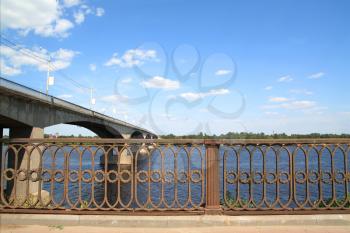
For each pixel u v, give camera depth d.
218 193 4.97
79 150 5.15
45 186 21.98
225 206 5.09
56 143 5.19
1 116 18.55
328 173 5.02
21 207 5.10
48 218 4.89
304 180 5.01
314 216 4.87
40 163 5.20
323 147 5.02
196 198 13.27
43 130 24.23
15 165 5.23
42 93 23.23
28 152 5.23
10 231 4.57
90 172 5.11
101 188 19.75
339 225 4.82
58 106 25.97
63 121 28.36
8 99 19.06
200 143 5.04
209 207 4.93
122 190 19.45
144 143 5.09
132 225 4.80
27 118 21.58
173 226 4.78
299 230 4.59
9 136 23.28
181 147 5.06
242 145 5.07
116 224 4.81
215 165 5.00
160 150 5.08
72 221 4.86
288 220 4.82
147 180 5.06
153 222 4.80
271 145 5.04
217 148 5.04
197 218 4.83
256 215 4.91
